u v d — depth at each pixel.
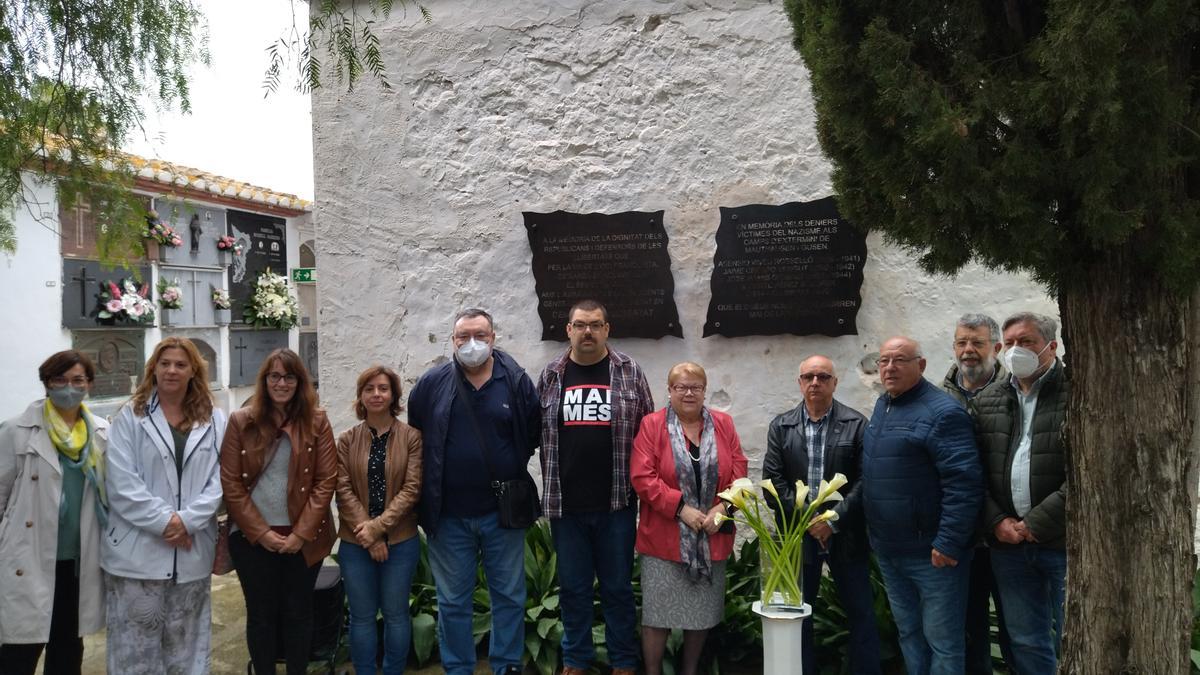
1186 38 2.14
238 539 3.55
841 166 2.72
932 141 2.12
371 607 3.71
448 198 5.11
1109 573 2.36
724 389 4.79
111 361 8.91
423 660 4.16
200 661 3.49
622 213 4.88
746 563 4.41
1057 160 2.11
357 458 3.73
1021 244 2.17
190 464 3.43
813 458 3.66
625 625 3.84
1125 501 2.32
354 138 5.20
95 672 4.19
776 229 4.67
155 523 3.30
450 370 3.87
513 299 5.05
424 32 5.12
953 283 4.52
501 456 3.76
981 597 3.63
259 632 3.53
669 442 3.69
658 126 4.85
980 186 2.14
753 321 4.71
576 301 4.93
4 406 7.77
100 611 3.43
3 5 3.55
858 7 2.37
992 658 3.80
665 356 4.87
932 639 3.25
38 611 3.32
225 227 10.70
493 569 3.78
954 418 3.21
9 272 7.79
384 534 3.66
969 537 3.15
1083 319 2.37
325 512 3.59
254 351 11.30
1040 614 3.27
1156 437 2.29
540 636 4.09
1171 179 2.16
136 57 3.82
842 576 3.61
